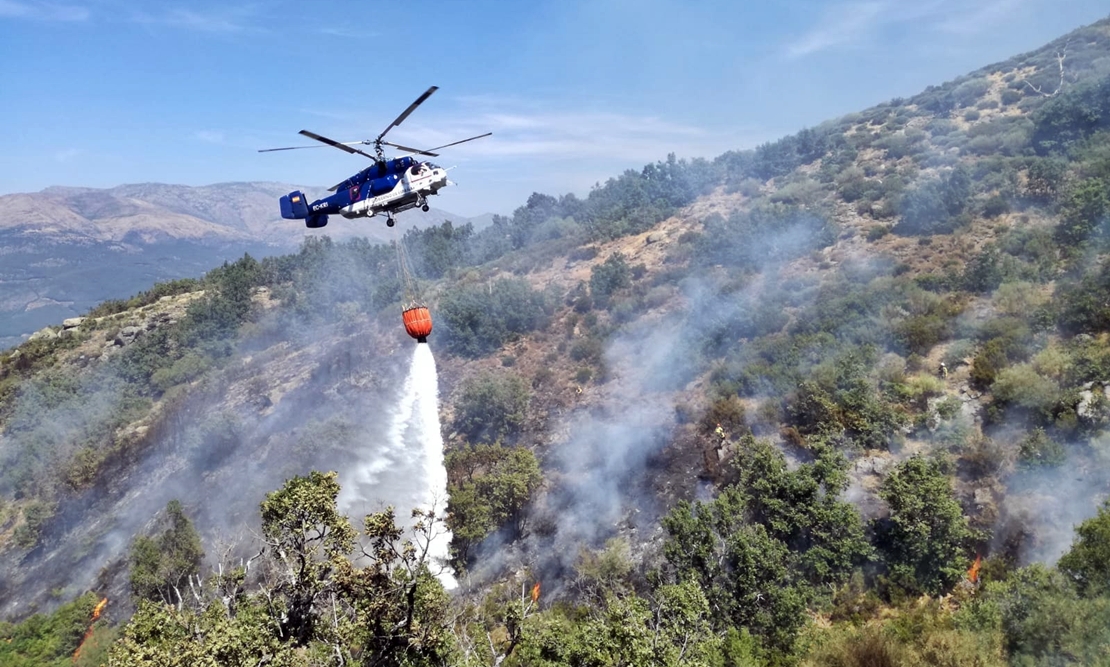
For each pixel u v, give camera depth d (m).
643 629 17.00
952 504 29.69
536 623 21.50
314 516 17.70
